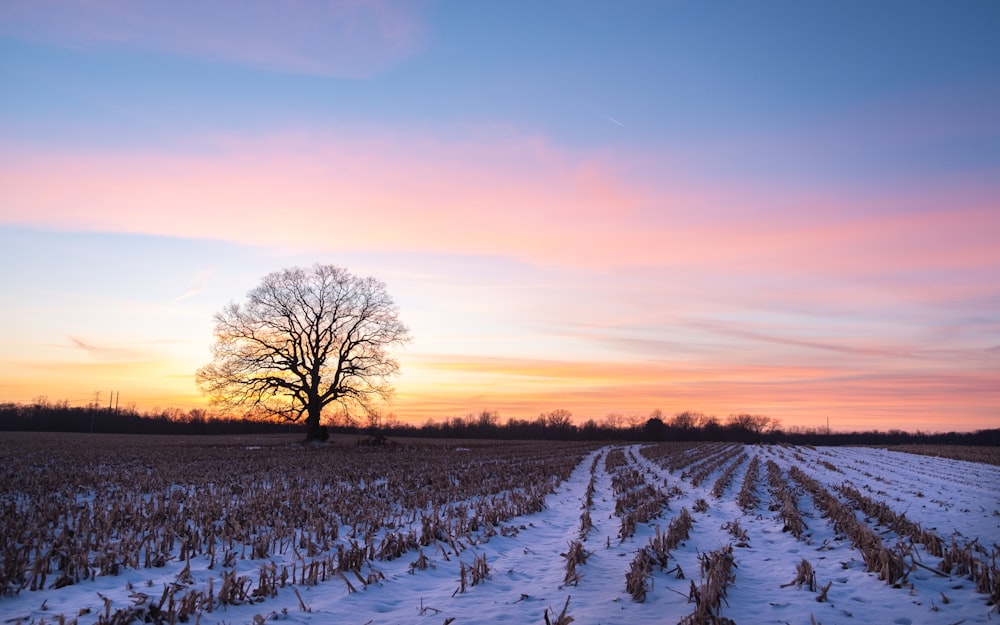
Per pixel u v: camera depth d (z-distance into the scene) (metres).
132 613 7.81
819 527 16.23
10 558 9.50
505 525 15.73
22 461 27.25
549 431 139.25
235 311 49.00
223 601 8.77
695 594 9.31
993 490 26.97
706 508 19.23
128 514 14.15
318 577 10.47
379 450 44.75
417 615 8.77
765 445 83.25
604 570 11.34
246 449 42.31
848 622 8.61
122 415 120.94
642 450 56.19
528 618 8.63
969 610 8.98
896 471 38.03
